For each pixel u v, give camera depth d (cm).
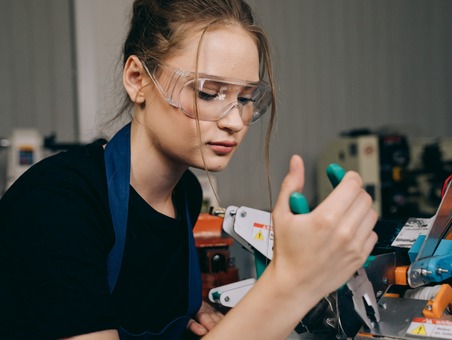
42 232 87
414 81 531
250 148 438
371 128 509
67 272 86
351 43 496
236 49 92
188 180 136
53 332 83
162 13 97
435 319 95
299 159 78
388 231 120
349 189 74
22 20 382
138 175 107
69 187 94
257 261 121
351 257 75
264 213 120
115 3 397
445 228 113
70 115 397
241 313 78
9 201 94
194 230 154
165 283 117
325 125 484
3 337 87
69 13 394
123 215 102
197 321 131
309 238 73
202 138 93
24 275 87
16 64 381
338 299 93
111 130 179
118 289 108
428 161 417
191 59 92
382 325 96
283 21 462
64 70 394
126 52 107
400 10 521
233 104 93
